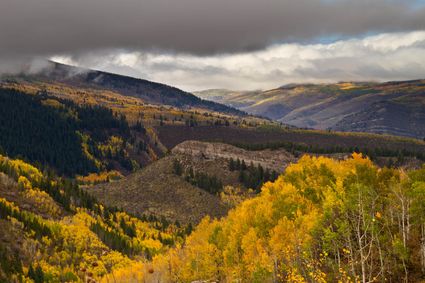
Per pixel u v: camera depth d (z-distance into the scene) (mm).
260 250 62125
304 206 67375
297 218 59062
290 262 48719
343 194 46594
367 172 66000
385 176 66062
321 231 47938
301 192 74938
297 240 51875
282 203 69750
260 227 68438
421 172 58562
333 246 44406
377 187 62750
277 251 55062
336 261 46375
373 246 47000
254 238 66812
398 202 56781
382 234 53875
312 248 50438
